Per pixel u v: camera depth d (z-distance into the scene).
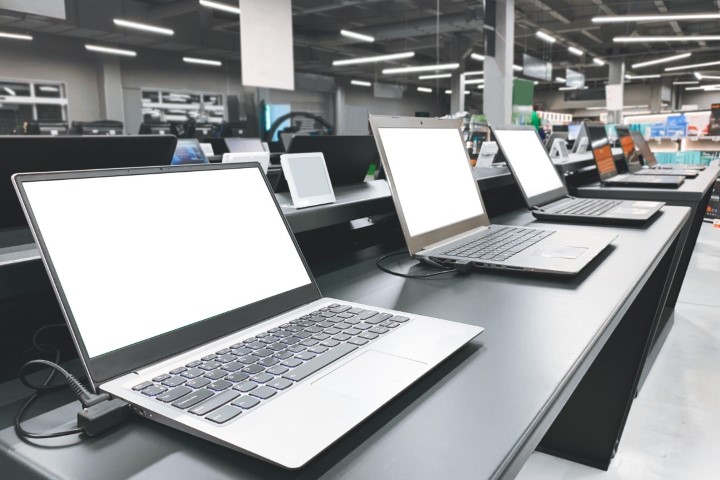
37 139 0.79
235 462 0.43
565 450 1.62
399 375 0.55
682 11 11.51
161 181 0.66
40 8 2.57
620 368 1.52
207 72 13.84
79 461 0.44
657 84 21.61
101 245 0.56
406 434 0.47
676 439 1.73
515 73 15.74
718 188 6.04
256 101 14.80
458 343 0.63
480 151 2.27
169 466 0.43
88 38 11.27
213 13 10.34
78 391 0.51
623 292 0.90
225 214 0.72
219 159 2.40
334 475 0.41
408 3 10.90
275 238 0.78
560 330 0.72
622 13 11.83
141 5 10.55
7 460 0.45
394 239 1.44
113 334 0.54
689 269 4.02
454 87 14.98
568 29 12.52
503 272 1.03
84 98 11.59
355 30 12.15
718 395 2.02
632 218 1.46
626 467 1.58
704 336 2.63
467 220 1.27
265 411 0.47
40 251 0.51
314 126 7.21
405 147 1.11
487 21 7.00
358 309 0.75
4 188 0.79
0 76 10.22
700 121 6.93
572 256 1.06
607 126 4.01
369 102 19.59
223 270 0.68
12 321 0.70
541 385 0.56
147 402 0.49
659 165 3.92
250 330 0.66
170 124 5.36
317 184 1.09
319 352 0.60
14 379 0.62
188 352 0.59
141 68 12.46
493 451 0.44
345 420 0.46
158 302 0.59
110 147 0.89
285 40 2.87
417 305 0.83
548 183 1.85
